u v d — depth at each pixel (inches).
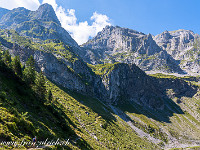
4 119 1218.6
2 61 2596.0
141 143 5531.5
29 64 3107.8
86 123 4244.6
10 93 1947.6
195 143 7623.0
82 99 7209.6
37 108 2268.7
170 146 6781.5
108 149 3216.0
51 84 6171.3
